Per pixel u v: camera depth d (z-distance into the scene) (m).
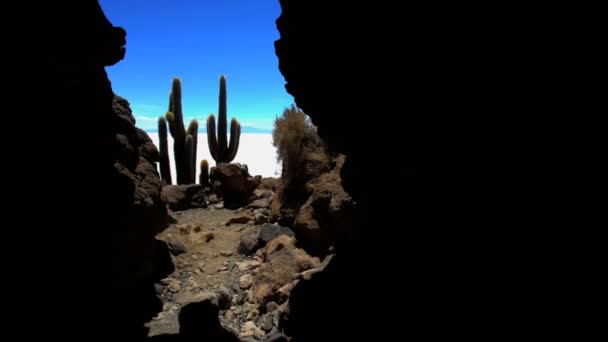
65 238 3.20
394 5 2.68
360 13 2.93
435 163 2.55
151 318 4.05
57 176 3.20
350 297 2.99
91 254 3.53
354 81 3.12
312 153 6.77
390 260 2.92
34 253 2.87
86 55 3.70
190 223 7.70
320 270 4.45
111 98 4.36
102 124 4.08
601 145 1.80
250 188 9.59
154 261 4.93
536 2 1.94
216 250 6.16
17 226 2.74
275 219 6.98
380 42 2.84
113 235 3.83
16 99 2.85
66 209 3.23
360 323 2.79
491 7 2.13
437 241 2.51
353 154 3.54
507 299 2.05
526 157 2.06
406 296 2.57
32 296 2.79
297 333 3.38
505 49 2.11
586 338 1.76
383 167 3.13
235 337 3.51
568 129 1.90
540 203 2.00
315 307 3.29
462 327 2.21
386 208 3.13
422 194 2.64
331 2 3.15
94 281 3.58
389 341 2.53
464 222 2.34
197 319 3.30
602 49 1.77
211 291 4.76
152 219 4.60
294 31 3.60
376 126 3.05
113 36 4.24
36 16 3.04
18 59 2.88
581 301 1.81
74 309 3.17
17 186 2.78
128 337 3.48
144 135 5.57
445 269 2.41
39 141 3.05
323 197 5.68
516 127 2.11
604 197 1.79
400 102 2.77
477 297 2.18
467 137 2.35
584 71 1.83
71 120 3.48
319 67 3.42
